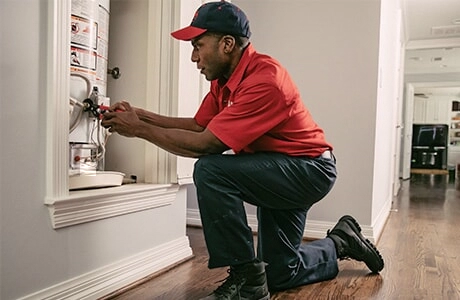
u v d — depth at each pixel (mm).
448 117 10828
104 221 1348
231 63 1230
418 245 2223
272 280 1408
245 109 1136
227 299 1151
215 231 1157
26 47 1048
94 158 1432
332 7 2354
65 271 1193
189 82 1796
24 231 1059
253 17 2516
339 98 2346
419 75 8156
